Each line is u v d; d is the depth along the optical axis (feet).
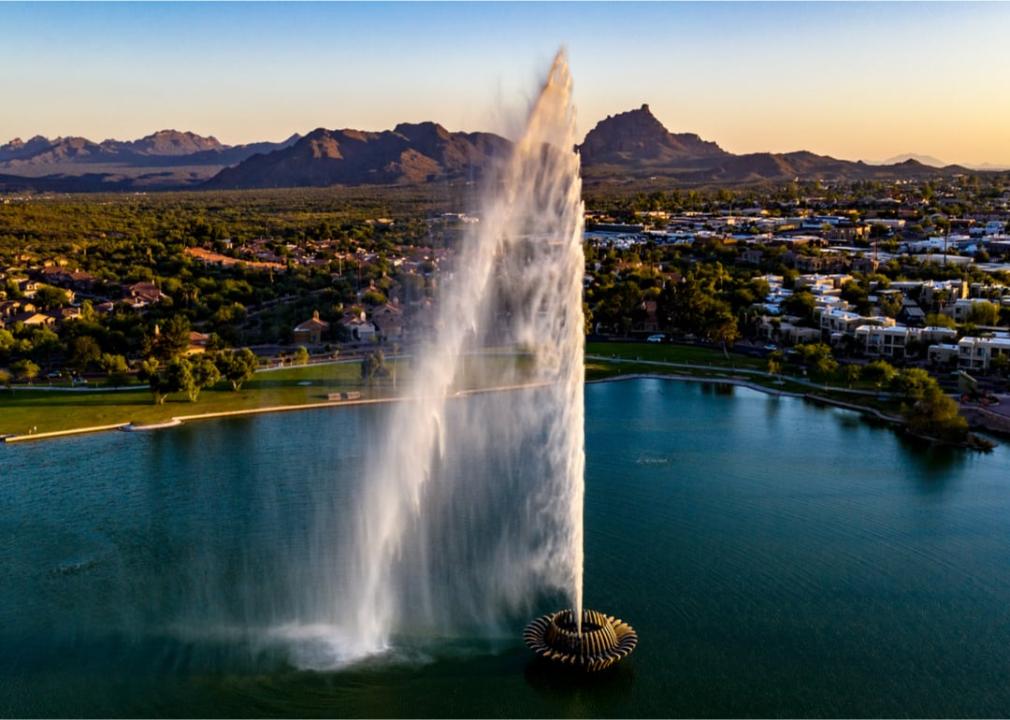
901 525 377.91
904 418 543.80
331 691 253.85
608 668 263.29
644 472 449.06
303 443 492.13
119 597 310.65
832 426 544.21
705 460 469.98
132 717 242.99
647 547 354.54
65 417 551.18
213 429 527.81
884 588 318.65
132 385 640.17
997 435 524.11
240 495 410.31
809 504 403.13
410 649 275.80
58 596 311.06
